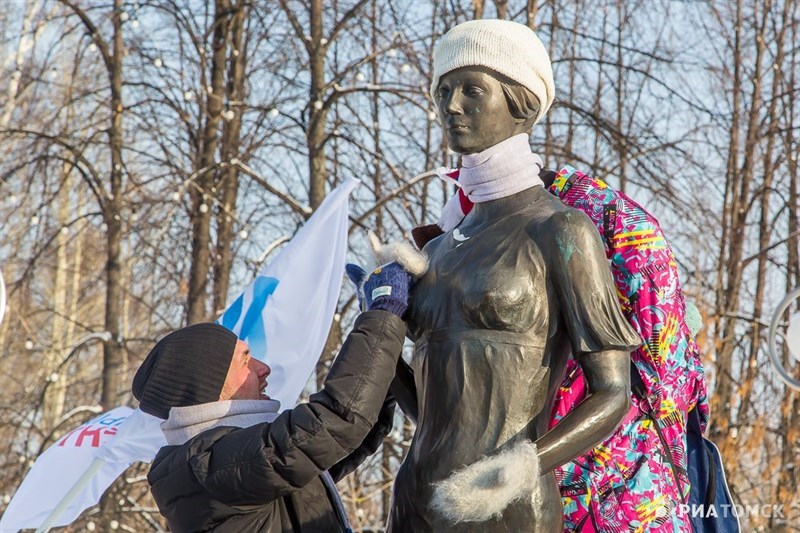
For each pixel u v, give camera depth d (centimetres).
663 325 271
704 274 1133
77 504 494
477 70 238
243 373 287
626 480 268
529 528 221
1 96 1474
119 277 1306
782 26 1316
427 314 237
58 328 1702
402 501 234
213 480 259
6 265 1365
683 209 1146
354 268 283
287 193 1248
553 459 216
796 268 1265
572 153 1170
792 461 1045
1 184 1261
